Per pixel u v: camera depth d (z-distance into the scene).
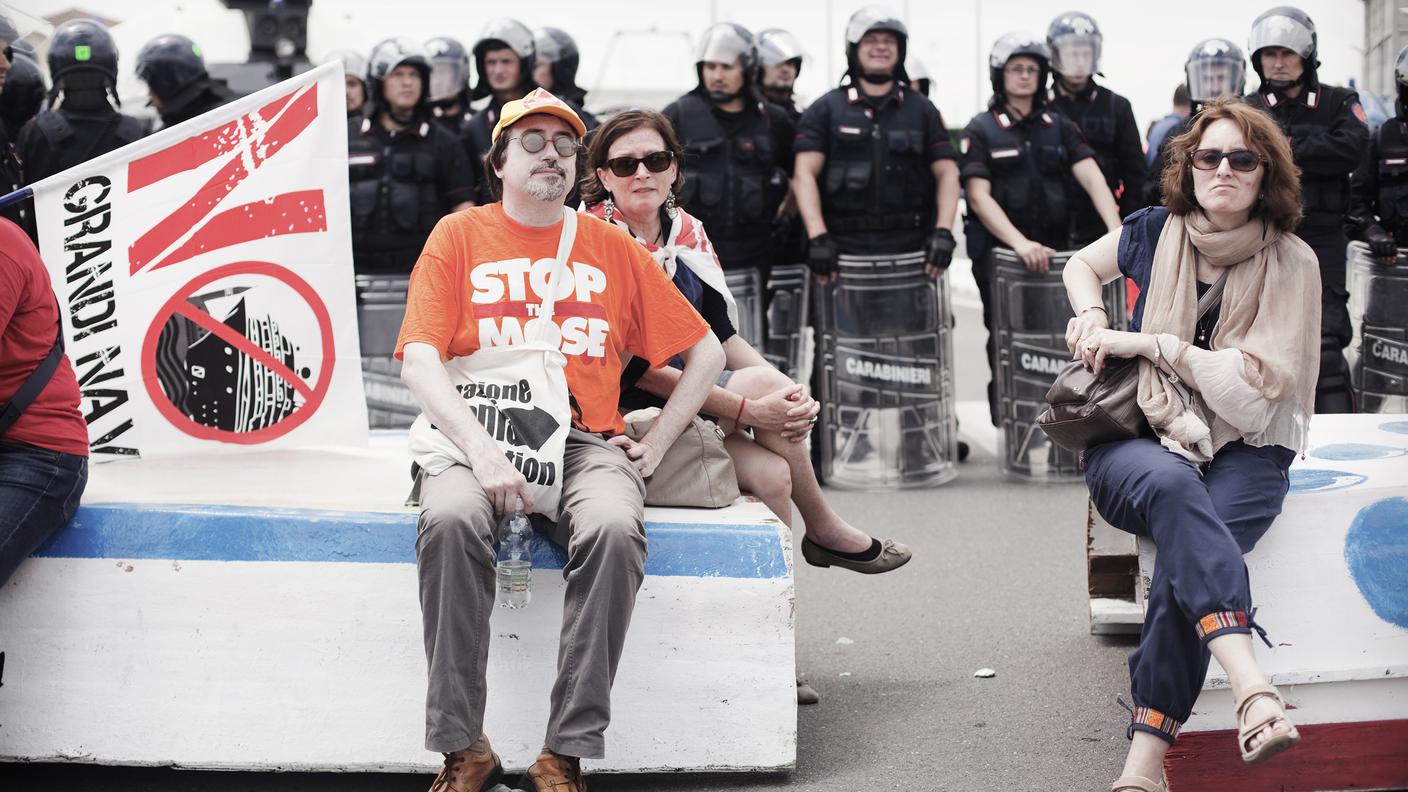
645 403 4.07
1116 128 7.98
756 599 3.63
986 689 4.40
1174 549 3.28
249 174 4.21
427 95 7.46
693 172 7.36
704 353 3.79
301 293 4.25
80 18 7.49
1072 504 7.12
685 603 3.63
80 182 4.16
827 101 7.53
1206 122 3.52
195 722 3.67
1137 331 3.66
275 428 4.27
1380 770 3.51
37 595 3.71
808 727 4.09
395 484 3.97
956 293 19.30
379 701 3.63
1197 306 3.55
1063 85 7.92
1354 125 6.99
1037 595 5.47
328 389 4.27
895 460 7.67
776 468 4.07
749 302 7.51
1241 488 3.45
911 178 7.53
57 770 3.83
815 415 4.07
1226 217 3.51
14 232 3.63
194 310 4.22
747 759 3.65
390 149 7.41
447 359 3.60
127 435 4.23
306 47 9.66
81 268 4.17
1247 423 3.45
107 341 4.20
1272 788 3.49
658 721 3.64
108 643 3.69
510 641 3.60
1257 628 3.22
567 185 3.59
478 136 7.73
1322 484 3.60
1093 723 4.09
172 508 3.71
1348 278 7.57
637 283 3.75
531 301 3.59
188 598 3.67
